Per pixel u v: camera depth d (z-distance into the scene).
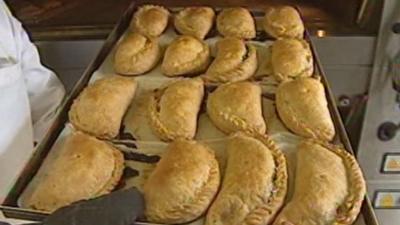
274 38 1.08
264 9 1.22
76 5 1.25
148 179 0.71
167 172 0.69
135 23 1.13
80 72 1.26
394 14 1.17
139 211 0.64
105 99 0.85
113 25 1.22
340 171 0.69
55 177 0.70
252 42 1.07
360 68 1.25
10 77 1.01
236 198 0.65
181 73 0.97
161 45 1.07
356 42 1.21
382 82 1.25
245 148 0.73
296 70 0.94
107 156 0.75
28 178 0.73
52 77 1.18
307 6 1.25
